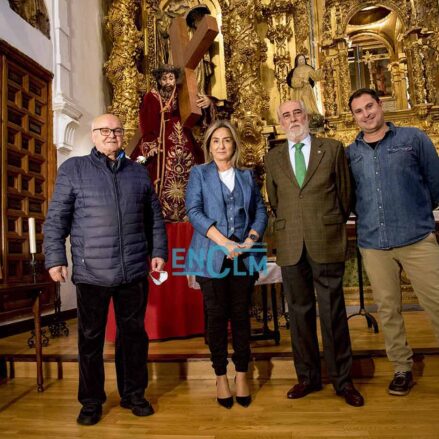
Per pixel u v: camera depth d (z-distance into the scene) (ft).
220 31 19.44
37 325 8.89
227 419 6.91
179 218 11.17
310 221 7.54
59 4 16.47
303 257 7.66
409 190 7.61
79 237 7.25
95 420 6.97
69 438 6.47
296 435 6.22
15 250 13.61
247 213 7.73
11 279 13.26
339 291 7.57
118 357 7.78
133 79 18.63
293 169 7.86
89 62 18.54
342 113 18.42
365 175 7.86
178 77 10.69
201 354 9.50
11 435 6.64
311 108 18.17
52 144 15.70
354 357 8.86
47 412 7.61
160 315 10.90
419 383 8.16
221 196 7.68
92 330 7.14
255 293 14.29
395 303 7.80
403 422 6.49
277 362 8.98
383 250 7.75
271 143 18.88
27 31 14.56
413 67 18.49
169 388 8.64
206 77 19.20
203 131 11.83
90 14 19.04
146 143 10.99
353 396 7.27
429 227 7.57
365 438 6.04
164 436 6.40
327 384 8.43
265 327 10.33
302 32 19.99
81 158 7.56
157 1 19.89
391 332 7.80
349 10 19.48
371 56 19.76
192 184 7.94
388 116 18.62
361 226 8.01
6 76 13.43
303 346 7.81
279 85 19.60
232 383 8.76
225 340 7.57
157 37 19.67
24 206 14.16
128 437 6.43
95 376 7.17
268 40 20.56
